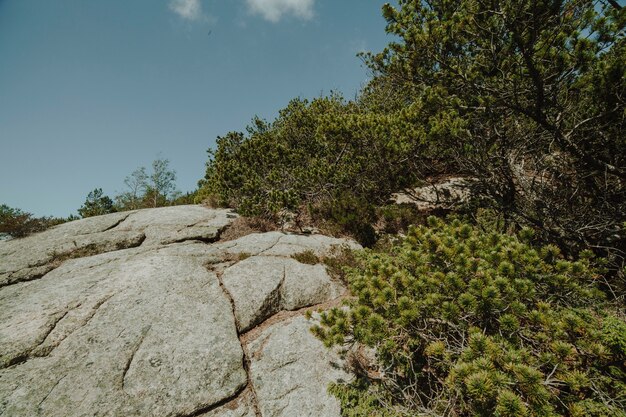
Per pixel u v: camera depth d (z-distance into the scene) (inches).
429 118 315.3
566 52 212.8
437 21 246.7
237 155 493.7
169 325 213.9
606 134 257.8
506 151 322.3
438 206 444.5
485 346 118.0
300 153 486.6
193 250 320.8
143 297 236.1
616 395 114.0
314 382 187.3
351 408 168.4
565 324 127.0
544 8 205.0
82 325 207.2
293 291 272.5
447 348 148.3
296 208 401.7
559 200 302.0
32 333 196.1
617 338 122.8
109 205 949.8
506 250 164.6
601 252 270.5
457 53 260.8
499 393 101.1
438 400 145.7
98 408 158.2
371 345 147.4
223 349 203.5
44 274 283.7
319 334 168.6
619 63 206.4
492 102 254.8
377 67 313.0
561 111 253.9
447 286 147.1
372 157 387.5
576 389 112.0
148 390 171.2
